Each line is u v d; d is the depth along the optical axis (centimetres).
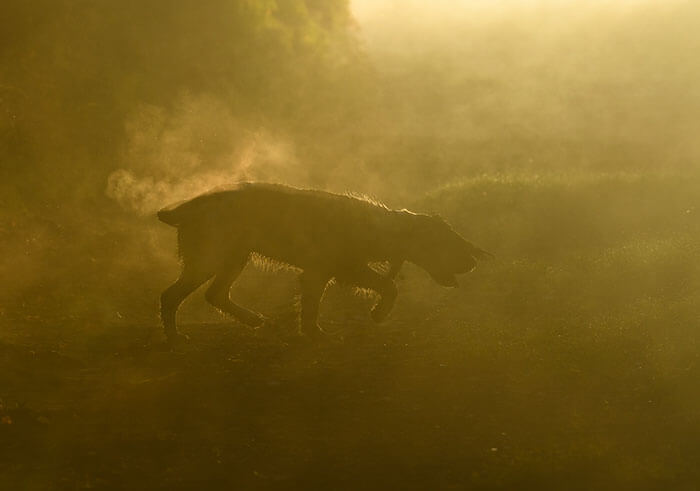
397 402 1864
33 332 2494
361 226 2309
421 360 2156
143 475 1510
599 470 1516
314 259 2328
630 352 2084
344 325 2619
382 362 2155
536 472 1508
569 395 1878
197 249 2284
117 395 1920
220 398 1895
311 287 2355
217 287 2361
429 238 2322
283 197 2292
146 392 1936
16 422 1714
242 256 2341
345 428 1725
